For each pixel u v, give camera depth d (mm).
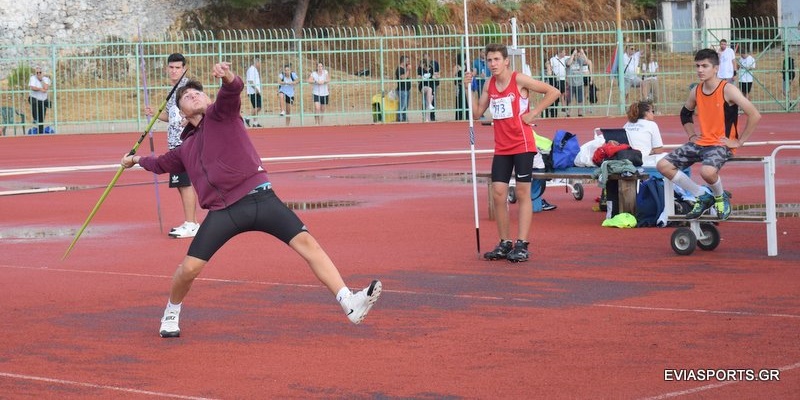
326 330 12625
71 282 16031
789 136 42500
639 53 59688
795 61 64062
